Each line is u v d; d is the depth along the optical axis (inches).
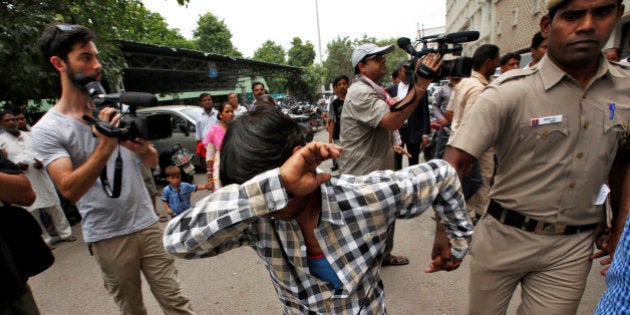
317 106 679.7
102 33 208.5
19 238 57.8
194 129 281.6
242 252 135.6
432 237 133.6
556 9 44.4
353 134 93.8
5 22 156.5
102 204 65.6
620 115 46.1
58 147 59.5
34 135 58.6
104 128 50.6
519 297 93.4
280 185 28.1
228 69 652.1
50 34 57.3
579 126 46.5
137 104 53.0
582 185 47.8
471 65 68.1
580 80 46.8
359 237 35.4
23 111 203.8
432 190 35.7
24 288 56.4
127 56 386.3
